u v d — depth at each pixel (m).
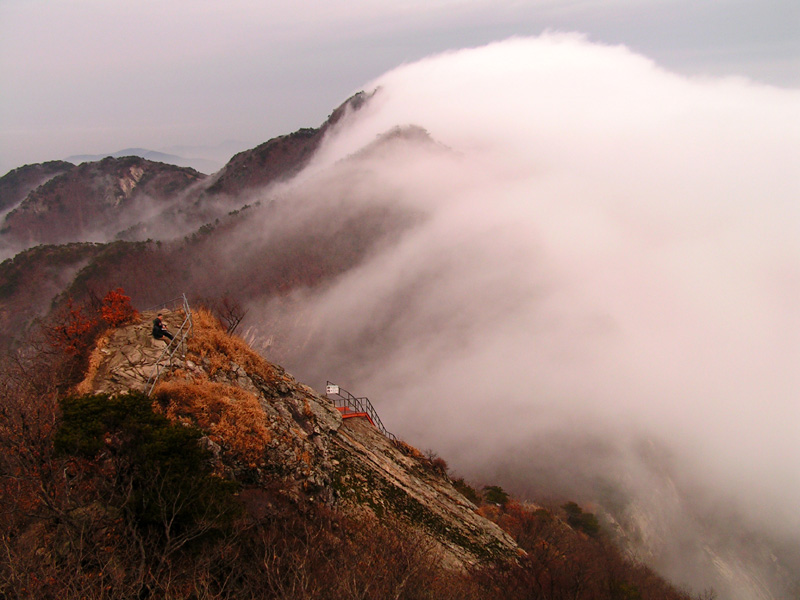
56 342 23.03
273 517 17.33
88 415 14.58
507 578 24.47
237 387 23.19
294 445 22.25
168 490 13.75
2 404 15.98
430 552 23.08
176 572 12.91
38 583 11.64
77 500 13.20
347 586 13.52
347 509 22.91
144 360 21.34
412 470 30.80
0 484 13.84
